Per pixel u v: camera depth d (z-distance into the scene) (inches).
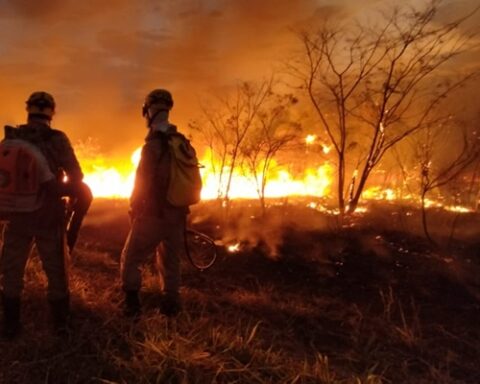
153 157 174.6
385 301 213.2
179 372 143.6
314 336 182.2
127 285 178.5
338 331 186.7
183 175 176.7
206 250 271.3
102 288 210.7
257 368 150.8
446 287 227.6
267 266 252.2
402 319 195.2
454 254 263.3
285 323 190.4
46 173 153.7
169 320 179.6
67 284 165.5
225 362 151.4
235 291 219.3
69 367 146.9
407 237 288.5
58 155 158.1
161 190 176.2
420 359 168.2
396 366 163.6
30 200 153.4
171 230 181.9
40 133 156.5
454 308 207.5
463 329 189.8
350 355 168.2
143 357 150.9
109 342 157.2
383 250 269.3
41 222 156.4
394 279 235.9
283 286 229.6
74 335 163.0
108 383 136.9
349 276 240.4
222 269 247.6
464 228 301.1
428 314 201.8
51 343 157.5
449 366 165.2
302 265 253.1
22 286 161.9
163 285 188.2
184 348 154.9
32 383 140.0
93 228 311.4
